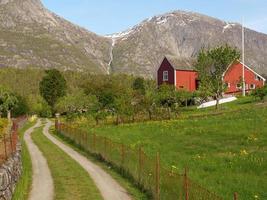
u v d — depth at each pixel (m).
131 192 22.88
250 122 44.94
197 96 73.81
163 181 19.89
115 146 31.38
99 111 69.88
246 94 88.75
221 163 27.02
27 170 30.03
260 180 22.23
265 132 38.16
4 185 19.12
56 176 28.06
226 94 90.06
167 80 96.00
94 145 37.56
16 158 26.48
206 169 25.81
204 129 43.03
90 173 28.91
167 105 65.62
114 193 22.72
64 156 38.00
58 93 151.00
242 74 88.50
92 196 22.09
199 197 16.41
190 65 97.12
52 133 67.56
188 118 57.59
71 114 76.94
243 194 19.59
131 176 26.00
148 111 63.94
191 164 27.25
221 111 62.97
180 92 67.94
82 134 43.97
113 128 53.62
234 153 30.36
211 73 74.06
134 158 26.39
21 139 54.75
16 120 79.94
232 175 23.56
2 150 27.00
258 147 32.06
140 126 53.25
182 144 35.91
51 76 152.75
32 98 140.75
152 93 67.50
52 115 131.88
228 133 39.16
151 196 21.06
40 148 44.75
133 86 144.38
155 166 21.75
